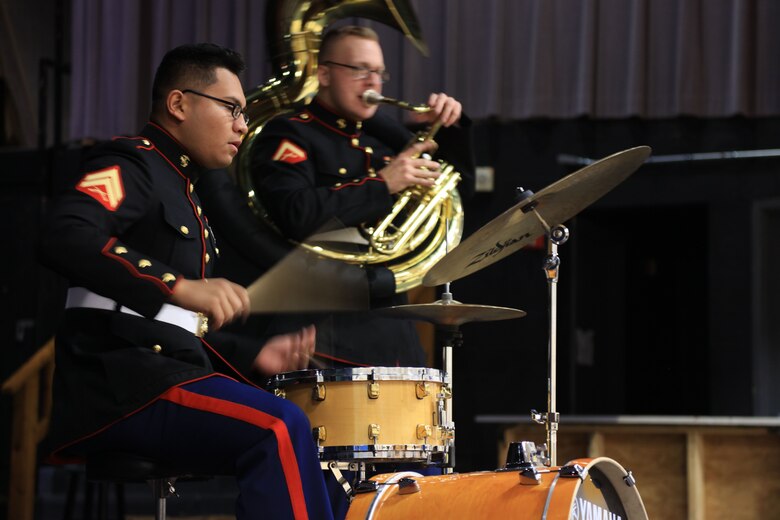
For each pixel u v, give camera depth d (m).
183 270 7.84
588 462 7.37
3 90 27.34
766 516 15.95
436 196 10.27
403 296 10.51
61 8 25.19
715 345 21.45
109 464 7.46
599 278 23.52
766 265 21.23
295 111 10.50
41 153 24.81
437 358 21.52
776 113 20.05
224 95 8.17
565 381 21.94
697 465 15.93
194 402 7.25
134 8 23.27
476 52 21.44
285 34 10.07
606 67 20.91
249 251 9.84
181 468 7.53
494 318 9.33
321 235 9.59
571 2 21.09
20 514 16.97
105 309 7.54
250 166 10.07
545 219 9.23
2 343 24.84
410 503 7.62
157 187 7.79
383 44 21.58
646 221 24.09
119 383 7.29
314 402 8.48
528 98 21.25
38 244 7.06
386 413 8.45
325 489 7.26
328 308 9.28
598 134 21.55
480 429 21.92
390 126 10.85
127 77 23.17
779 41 20.02
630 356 25.86
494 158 22.05
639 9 20.61
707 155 20.98
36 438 17.25
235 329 10.05
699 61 20.45
